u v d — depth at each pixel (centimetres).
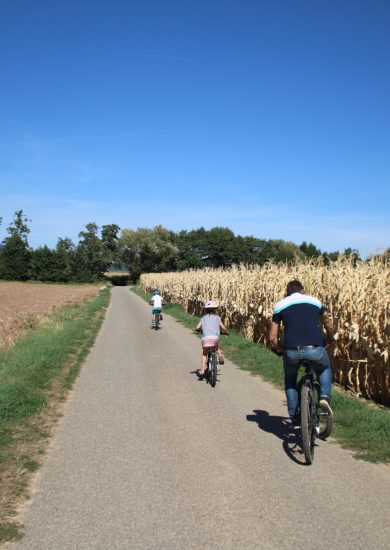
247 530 373
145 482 466
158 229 10556
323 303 969
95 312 2797
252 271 1705
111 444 577
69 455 540
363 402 788
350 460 518
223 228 10794
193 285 2539
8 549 349
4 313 2588
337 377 927
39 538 364
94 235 11044
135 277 10669
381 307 786
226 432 620
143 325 2062
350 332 855
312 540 358
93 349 1370
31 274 9944
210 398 802
